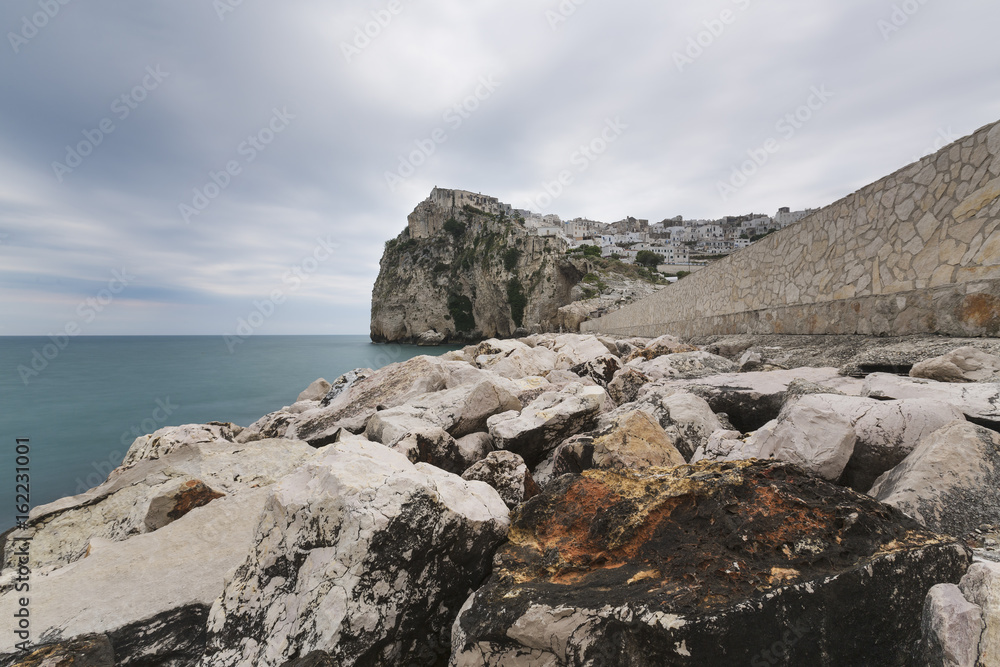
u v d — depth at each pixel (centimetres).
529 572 244
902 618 180
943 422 291
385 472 291
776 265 948
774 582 187
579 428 533
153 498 450
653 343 1115
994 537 213
